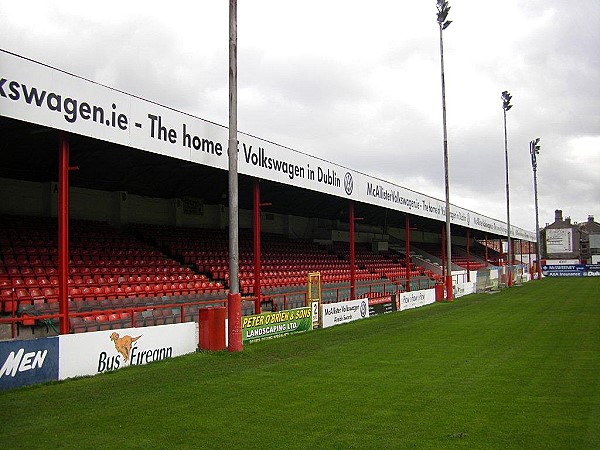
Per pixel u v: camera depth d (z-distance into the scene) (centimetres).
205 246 2441
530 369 1107
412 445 659
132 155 1634
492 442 664
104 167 1833
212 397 916
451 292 3247
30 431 730
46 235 1766
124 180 2088
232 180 1385
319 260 3247
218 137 1492
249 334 1554
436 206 3544
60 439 697
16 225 1734
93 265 1742
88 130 1108
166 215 2505
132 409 840
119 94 1186
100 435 713
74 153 1534
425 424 746
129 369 1159
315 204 3119
